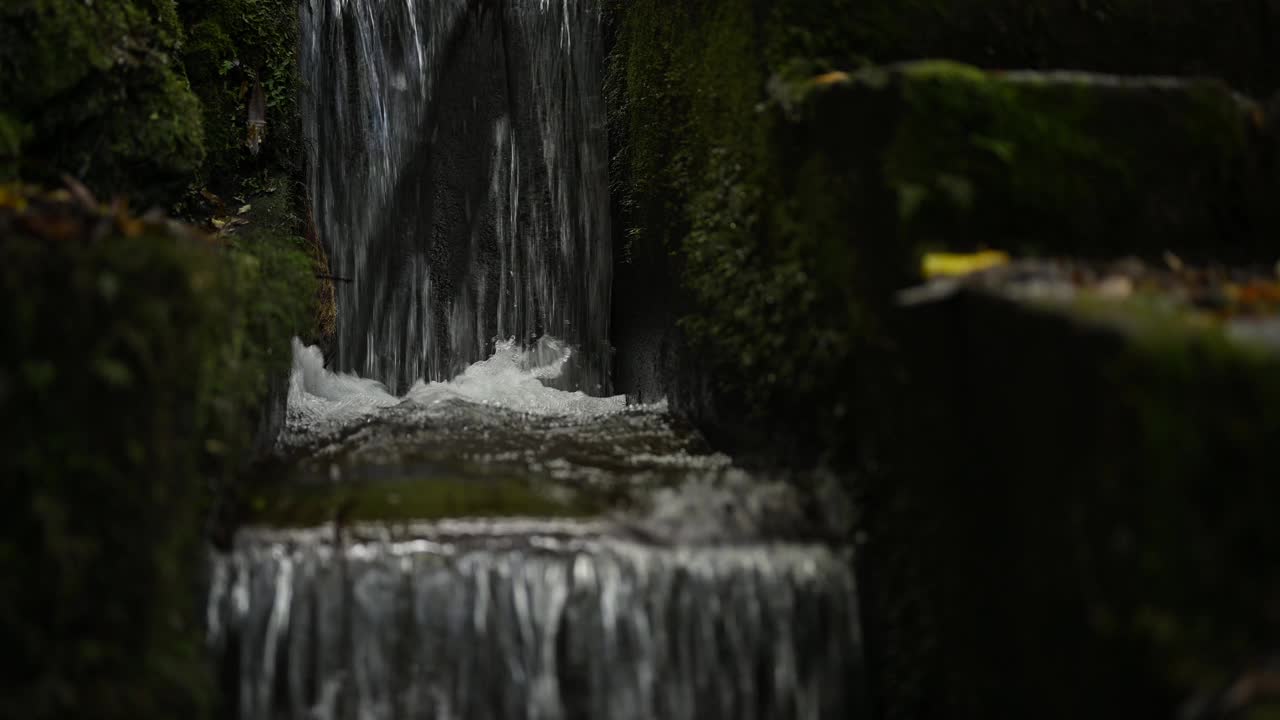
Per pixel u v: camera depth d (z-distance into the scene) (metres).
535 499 4.78
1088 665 2.90
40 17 5.23
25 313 3.24
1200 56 6.09
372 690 4.05
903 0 5.52
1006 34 5.70
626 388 7.40
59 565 3.24
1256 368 2.63
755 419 5.46
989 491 3.49
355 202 7.95
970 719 3.66
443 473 5.21
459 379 7.71
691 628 4.21
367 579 4.13
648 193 6.93
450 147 8.32
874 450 4.43
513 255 8.16
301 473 5.16
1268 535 2.58
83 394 3.30
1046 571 3.12
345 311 7.81
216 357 4.35
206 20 7.11
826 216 4.84
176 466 3.59
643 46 7.10
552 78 8.16
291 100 7.42
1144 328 2.80
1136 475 2.71
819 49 5.34
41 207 4.15
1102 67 5.88
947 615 3.84
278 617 4.08
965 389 3.67
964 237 4.43
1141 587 2.68
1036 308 3.19
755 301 5.43
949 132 4.51
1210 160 4.84
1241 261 4.79
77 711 3.24
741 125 5.62
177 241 3.85
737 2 5.71
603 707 4.11
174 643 3.55
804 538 4.50
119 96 5.61
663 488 5.04
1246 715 2.41
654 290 6.84
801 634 4.31
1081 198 4.61
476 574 4.16
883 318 4.43
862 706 4.31
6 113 5.18
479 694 4.07
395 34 8.18
